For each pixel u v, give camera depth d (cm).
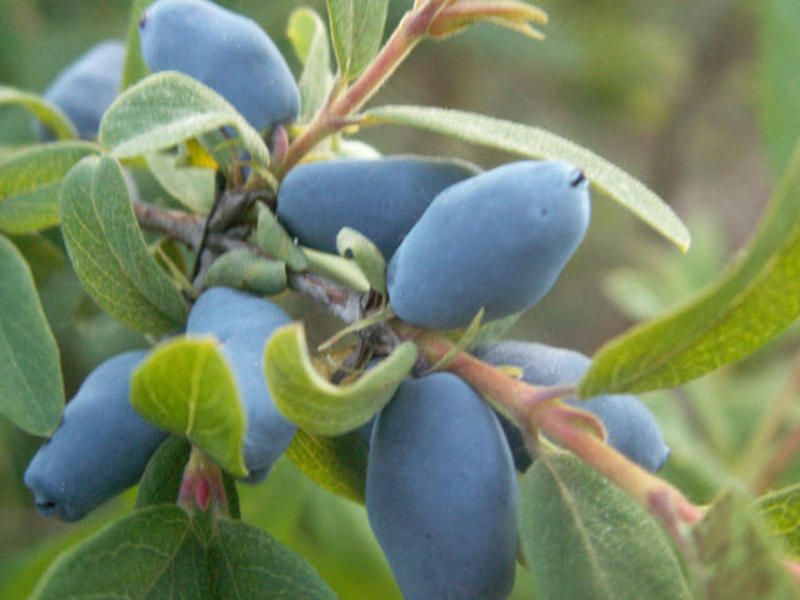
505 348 14
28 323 14
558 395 12
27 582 19
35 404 14
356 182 14
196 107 13
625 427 13
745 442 27
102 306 14
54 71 25
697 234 31
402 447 13
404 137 33
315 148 15
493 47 32
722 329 12
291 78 15
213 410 11
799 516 13
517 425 13
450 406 13
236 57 14
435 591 13
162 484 14
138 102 13
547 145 13
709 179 47
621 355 12
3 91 18
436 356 13
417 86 34
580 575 12
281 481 21
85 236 14
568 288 39
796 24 19
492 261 12
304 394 11
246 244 14
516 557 13
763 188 47
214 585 13
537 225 12
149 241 18
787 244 11
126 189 13
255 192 14
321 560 21
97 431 14
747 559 11
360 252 13
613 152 43
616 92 39
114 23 25
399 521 13
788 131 19
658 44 38
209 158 15
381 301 13
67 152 16
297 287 14
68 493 14
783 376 28
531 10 14
